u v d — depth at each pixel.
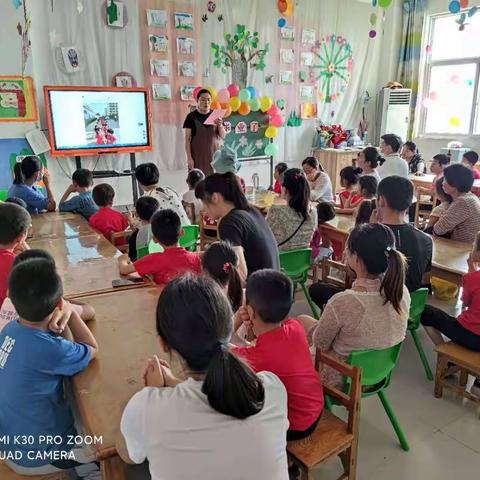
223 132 5.55
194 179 4.08
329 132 7.20
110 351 1.40
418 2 7.26
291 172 2.94
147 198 2.84
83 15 5.05
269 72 6.61
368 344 1.64
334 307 1.66
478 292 2.12
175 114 5.85
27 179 3.56
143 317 1.65
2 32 4.56
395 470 1.81
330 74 7.25
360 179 3.63
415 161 5.94
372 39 7.58
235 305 1.71
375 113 7.95
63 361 1.22
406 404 2.24
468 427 2.07
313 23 6.86
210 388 0.87
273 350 1.33
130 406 0.93
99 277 2.11
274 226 2.88
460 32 7.10
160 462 0.87
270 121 6.38
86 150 5.12
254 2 6.23
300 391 1.35
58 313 1.27
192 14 5.69
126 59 5.39
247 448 0.87
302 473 1.39
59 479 1.28
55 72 5.03
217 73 6.11
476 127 7.17
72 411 1.28
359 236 1.64
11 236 1.84
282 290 1.34
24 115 4.82
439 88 7.47
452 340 2.25
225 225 2.09
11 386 1.20
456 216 2.95
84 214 3.61
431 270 2.49
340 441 1.44
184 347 0.93
